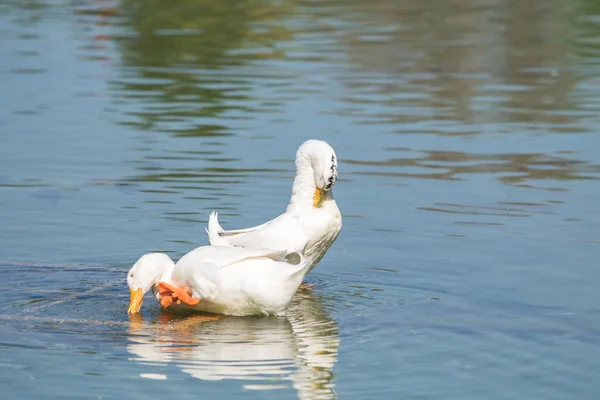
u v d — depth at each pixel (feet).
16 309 35.04
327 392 28.37
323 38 95.71
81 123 63.57
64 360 30.48
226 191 50.01
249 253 34.55
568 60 88.12
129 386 28.68
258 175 52.70
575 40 98.27
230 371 29.91
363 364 30.55
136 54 86.48
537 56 89.92
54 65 81.20
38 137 60.13
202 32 97.55
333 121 64.95
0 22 101.35
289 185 51.08
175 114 66.13
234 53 87.71
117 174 52.85
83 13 107.55
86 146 58.23
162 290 35.06
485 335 32.91
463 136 62.13
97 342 32.24
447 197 49.80
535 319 34.32
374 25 103.91
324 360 30.73
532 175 53.83
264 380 29.35
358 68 82.69
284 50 89.56
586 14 113.91
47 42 90.94
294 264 35.32
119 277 38.83
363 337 32.83
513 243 42.80
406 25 104.88
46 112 66.28
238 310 34.91
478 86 77.36
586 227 44.93
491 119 66.85
